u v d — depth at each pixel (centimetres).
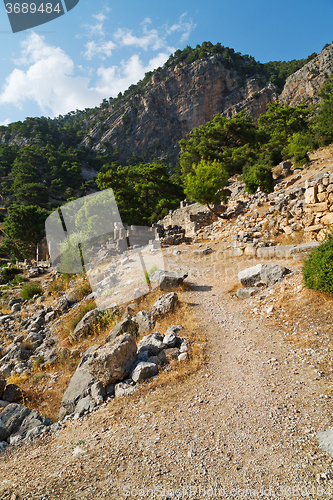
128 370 523
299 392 399
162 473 289
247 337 608
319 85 11681
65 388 603
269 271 864
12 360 787
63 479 302
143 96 19225
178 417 386
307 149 3142
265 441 316
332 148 2812
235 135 5009
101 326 783
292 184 2188
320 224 1117
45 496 278
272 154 3656
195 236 2259
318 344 514
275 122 5475
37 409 552
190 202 3431
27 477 324
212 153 4484
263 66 18638
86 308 877
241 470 281
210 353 560
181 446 328
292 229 1384
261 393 411
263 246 1334
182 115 17788
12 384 614
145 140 18288
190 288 1007
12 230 4100
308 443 303
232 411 379
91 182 12506
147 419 395
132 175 4750
